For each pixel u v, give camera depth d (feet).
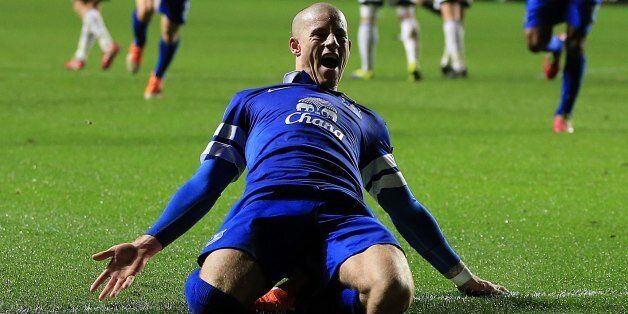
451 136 31.91
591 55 64.59
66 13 83.56
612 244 18.72
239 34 70.38
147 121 32.81
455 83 47.60
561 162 27.89
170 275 15.85
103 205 21.16
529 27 35.50
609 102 41.81
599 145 30.89
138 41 41.91
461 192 23.53
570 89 33.12
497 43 70.90
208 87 42.11
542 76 51.75
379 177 14.10
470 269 16.79
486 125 34.58
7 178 23.59
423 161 27.53
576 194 23.58
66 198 21.70
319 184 13.21
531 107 39.73
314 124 13.87
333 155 13.60
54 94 38.27
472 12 104.22
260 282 12.48
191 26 76.02
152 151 27.71
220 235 12.75
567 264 17.21
